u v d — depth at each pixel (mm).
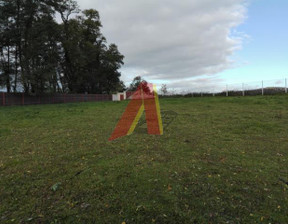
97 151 4277
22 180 3000
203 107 12594
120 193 2551
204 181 2811
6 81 25734
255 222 1972
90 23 40656
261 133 5492
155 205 2281
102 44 45500
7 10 24297
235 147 4328
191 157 3777
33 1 25547
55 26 28641
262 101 13750
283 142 4605
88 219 2090
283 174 2982
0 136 5844
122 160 3691
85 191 2631
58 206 2330
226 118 8070
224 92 26016
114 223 2021
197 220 2021
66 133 6145
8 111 13805
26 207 2326
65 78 39094
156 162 3553
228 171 3121
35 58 27203
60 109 14484
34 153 4258
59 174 3174
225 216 2070
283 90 20531
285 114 8414
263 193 2482
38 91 27609
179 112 10359
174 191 2564
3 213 2223
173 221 2023
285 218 2023
